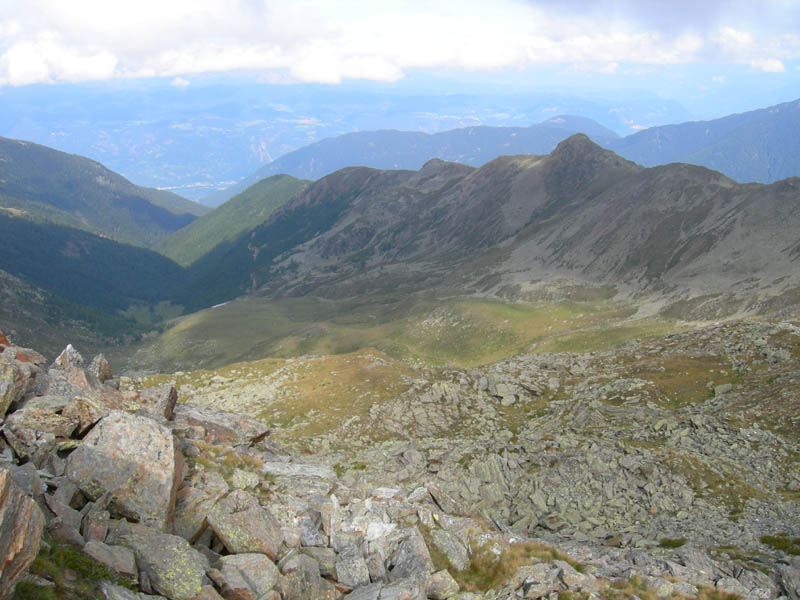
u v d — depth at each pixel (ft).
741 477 146.20
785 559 98.68
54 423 61.00
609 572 85.10
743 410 186.91
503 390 237.66
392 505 82.74
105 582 41.96
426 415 215.72
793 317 284.82
